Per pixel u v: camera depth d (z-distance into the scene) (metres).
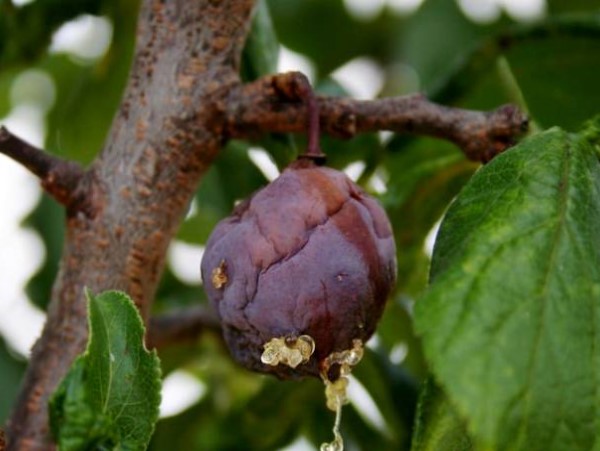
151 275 0.38
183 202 0.38
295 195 0.35
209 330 0.50
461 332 0.30
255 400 0.51
